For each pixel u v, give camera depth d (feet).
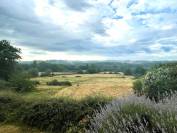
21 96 41.86
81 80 154.61
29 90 116.37
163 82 31.30
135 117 13.34
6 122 37.11
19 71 179.93
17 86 116.37
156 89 31.30
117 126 12.92
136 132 12.09
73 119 31.73
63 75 208.33
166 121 12.06
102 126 13.79
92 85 87.51
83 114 31.24
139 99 15.64
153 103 15.35
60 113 32.83
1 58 173.88
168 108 13.38
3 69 171.63
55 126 32.76
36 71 226.58
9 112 38.40
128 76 166.61
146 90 31.96
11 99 40.16
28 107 35.88
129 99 16.15
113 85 81.25
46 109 34.04
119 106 15.58
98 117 15.37
